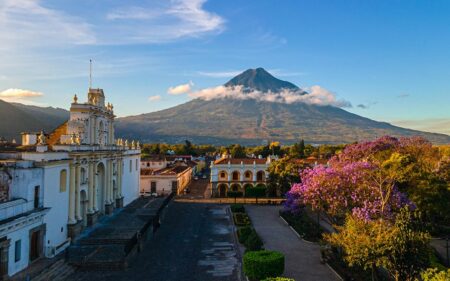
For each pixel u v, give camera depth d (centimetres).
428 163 6656
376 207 4284
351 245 3091
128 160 7781
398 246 2938
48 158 4303
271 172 9944
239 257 4578
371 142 7575
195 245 5134
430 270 2602
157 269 4119
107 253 4356
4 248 3344
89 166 5484
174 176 10394
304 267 4197
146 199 8525
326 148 18975
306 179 5181
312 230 5675
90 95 5962
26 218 3650
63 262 4044
